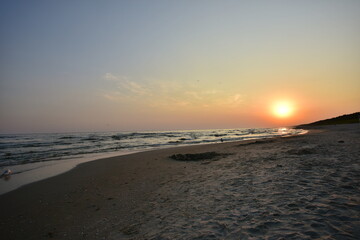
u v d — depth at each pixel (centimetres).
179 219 419
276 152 1233
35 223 471
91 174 961
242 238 312
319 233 295
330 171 640
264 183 589
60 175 955
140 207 521
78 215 502
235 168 872
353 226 303
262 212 395
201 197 539
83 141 3506
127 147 2386
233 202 472
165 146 2431
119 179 848
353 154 905
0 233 430
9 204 599
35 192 705
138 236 370
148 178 837
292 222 339
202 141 3141
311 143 1582
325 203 397
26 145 2727
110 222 448
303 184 536
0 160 1472
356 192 439
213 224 375
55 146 2577
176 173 898
